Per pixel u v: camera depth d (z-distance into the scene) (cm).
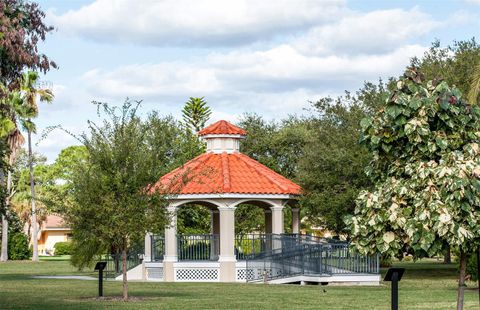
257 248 4319
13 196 8825
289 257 3828
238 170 4234
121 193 2666
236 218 6041
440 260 6706
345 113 4606
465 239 1099
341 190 4331
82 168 2725
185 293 3023
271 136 7106
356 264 3628
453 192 1080
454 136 1159
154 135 2830
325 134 4553
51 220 10525
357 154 4228
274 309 2311
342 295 2847
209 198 4016
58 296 2864
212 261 4041
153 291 3148
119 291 3144
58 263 6881
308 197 4259
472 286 3359
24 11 1681
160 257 4247
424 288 3269
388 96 1173
